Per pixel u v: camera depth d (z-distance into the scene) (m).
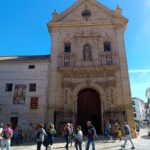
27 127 21.34
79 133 10.24
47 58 25.19
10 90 23.41
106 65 23.19
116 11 27.12
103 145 14.02
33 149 13.07
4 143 9.80
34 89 23.25
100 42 25.30
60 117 21.14
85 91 23.59
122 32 25.48
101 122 21.25
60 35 26.28
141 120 88.81
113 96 21.64
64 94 22.25
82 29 26.36
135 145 13.65
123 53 23.97
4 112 22.25
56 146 13.97
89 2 28.34
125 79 22.34
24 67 24.47
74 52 24.84
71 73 23.22
